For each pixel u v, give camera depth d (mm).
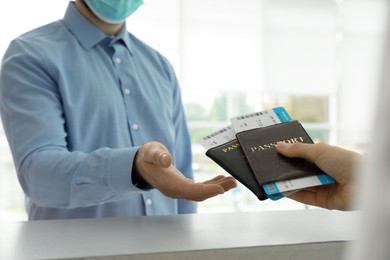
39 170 642
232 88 3293
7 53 854
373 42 146
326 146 501
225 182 529
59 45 896
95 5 923
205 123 3277
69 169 599
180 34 3139
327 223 470
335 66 3566
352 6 3494
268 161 509
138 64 1008
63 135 773
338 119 3541
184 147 1100
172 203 956
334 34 3559
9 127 766
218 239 382
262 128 562
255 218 507
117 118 897
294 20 3459
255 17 3342
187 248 346
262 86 3379
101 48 955
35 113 759
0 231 416
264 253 358
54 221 478
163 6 3088
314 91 3527
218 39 3246
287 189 487
